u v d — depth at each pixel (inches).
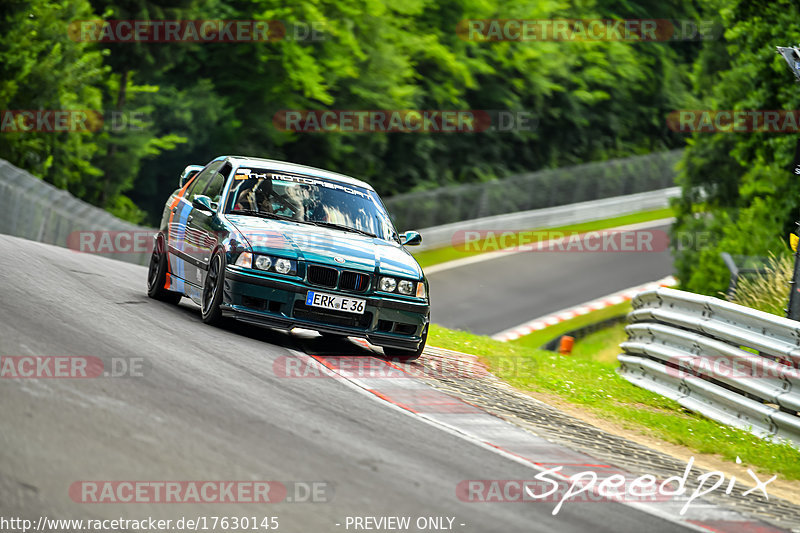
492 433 971.3
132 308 1273.4
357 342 1419.8
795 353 1248.2
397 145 6141.7
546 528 669.9
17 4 3624.5
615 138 7805.1
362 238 1316.4
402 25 5797.2
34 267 1403.8
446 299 4126.5
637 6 7824.8
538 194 6097.4
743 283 2253.9
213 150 4965.6
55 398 735.1
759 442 1266.0
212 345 1111.6
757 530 791.1
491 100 6727.4
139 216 4650.6
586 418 1238.9
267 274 1192.8
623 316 3978.8
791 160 3120.1
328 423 849.5
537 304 4202.8
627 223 6279.5
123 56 4207.7
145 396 799.1
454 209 5521.7
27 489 561.9
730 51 3425.2
